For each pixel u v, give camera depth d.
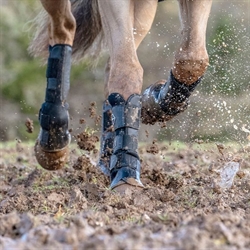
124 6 8.95
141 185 8.84
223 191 9.01
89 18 11.28
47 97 9.46
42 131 9.55
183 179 10.12
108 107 10.31
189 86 9.60
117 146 8.95
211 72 12.05
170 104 10.10
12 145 17.84
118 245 5.23
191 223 6.11
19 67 34.41
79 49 11.54
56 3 9.08
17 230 6.23
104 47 11.51
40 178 10.85
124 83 8.86
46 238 5.58
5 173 12.18
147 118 10.80
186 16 9.24
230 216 6.34
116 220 7.06
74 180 10.23
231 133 11.61
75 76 34.59
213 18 29.09
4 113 33.03
